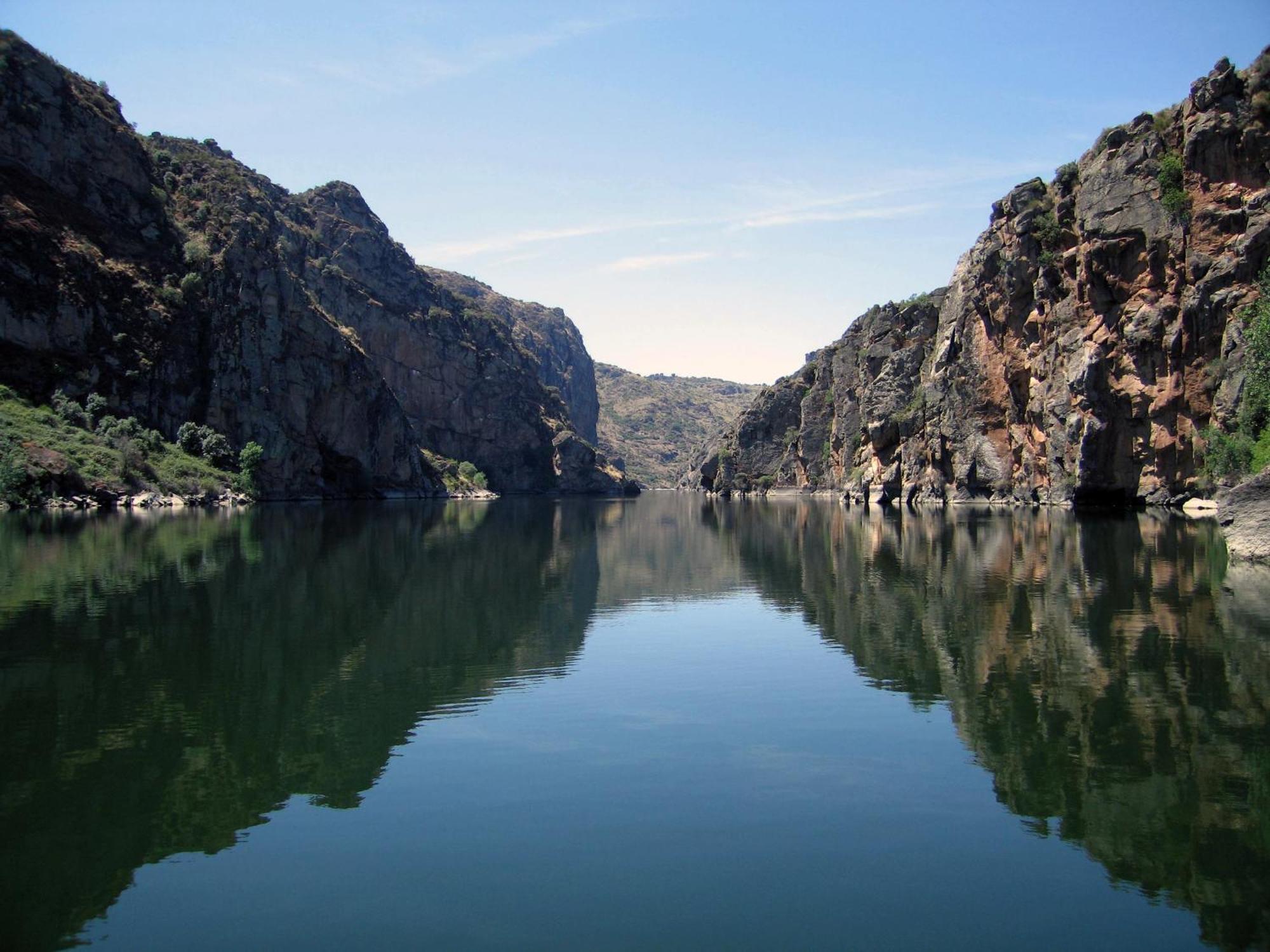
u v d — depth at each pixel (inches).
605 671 1072.8
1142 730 812.0
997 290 4594.0
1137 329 3592.5
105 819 650.8
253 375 5339.6
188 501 4259.4
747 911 527.5
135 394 4658.0
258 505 4847.4
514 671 1070.4
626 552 2583.7
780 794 689.0
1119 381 3700.8
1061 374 4035.4
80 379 4407.0
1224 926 510.9
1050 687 950.4
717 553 2509.8
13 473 3518.7
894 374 5772.6
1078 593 1505.9
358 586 1744.6
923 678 1013.2
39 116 4672.7
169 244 5226.4
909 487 5172.2
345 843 611.2
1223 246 3380.9
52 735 828.0
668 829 631.2
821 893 546.3
